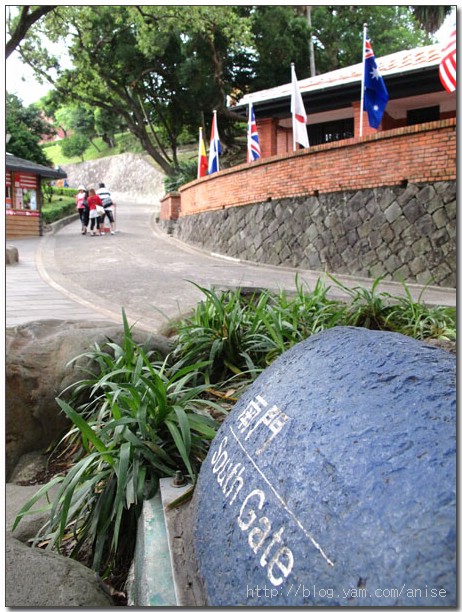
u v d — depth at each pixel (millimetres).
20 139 27016
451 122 9414
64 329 4066
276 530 1159
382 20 31516
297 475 1185
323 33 30062
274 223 12836
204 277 9688
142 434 2240
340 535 1008
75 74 27031
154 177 42875
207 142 31016
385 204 10438
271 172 12984
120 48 25156
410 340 1474
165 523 1757
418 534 902
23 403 3357
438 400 1127
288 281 9633
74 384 3176
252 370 3098
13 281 9117
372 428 1129
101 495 2223
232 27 21984
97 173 53094
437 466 975
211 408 2871
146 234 19156
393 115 16594
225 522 1355
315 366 1480
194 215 16891
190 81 26266
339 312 3689
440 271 9516
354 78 14812
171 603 1375
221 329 3494
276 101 16344
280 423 1375
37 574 1757
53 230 20703
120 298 7531
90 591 1729
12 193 17688
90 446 2869
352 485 1050
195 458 2270
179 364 3238
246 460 1413
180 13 20797
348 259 11008
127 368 2920
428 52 15047
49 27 21984
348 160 11102
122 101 31344
